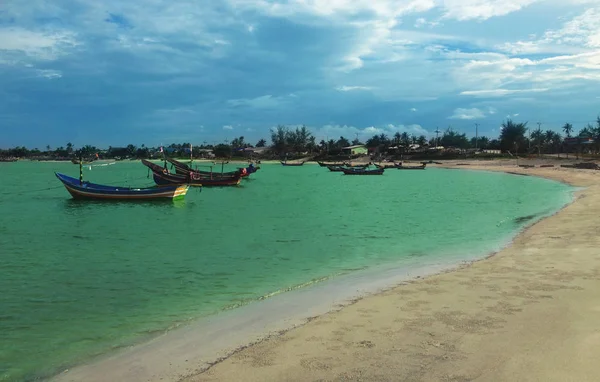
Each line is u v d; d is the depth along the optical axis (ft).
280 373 25.29
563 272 45.06
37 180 278.05
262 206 136.05
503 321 31.63
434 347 27.71
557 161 406.41
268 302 40.91
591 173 260.42
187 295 44.39
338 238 77.87
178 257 63.00
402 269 52.75
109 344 32.19
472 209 120.37
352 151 634.02
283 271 54.13
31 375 27.84
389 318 33.68
